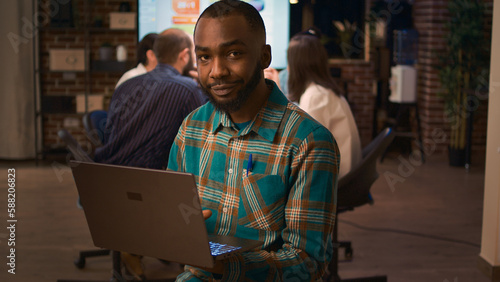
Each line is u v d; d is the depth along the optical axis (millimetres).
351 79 7422
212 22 1336
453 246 4141
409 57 7375
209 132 1519
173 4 6820
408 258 3906
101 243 1359
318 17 8117
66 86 7031
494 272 3547
